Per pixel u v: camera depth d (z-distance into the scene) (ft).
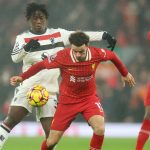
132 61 149.28
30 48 62.75
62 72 60.08
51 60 59.57
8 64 151.74
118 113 137.18
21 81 60.39
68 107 59.98
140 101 138.21
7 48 154.61
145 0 169.58
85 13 163.32
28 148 94.79
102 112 59.26
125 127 132.77
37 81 64.49
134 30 161.58
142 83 140.77
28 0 168.35
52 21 163.12
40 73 64.44
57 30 65.46
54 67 59.41
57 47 64.90
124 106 137.69
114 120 136.67
